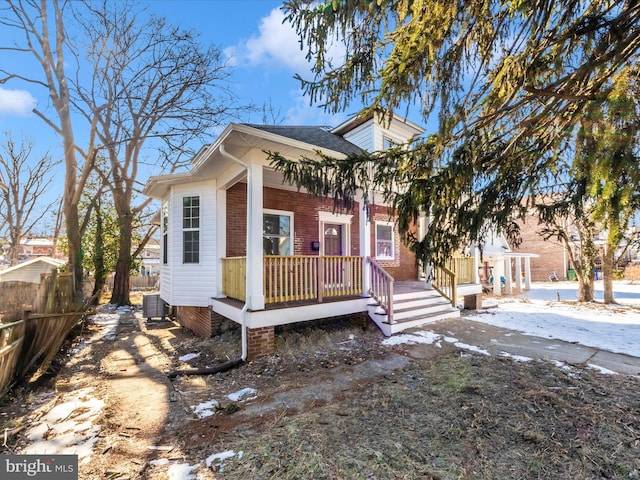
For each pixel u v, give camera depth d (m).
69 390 4.18
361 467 2.45
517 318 8.30
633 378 4.11
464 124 2.97
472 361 4.83
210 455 2.66
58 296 6.11
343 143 8.83
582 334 6.59
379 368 4.68
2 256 25.05
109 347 6.48
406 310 7.27
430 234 3.41
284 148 5.34
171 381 4.48
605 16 2.31
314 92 3.33
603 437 2.79
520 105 2.90
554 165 3.38
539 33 2.44
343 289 6.46
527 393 3.66
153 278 22.91
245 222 7.47
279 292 5.69
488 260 18.31
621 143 1.90
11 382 4.10
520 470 2.40
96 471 2.48
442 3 2.38
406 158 3.36
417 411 3.33
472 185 3.28
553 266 24.45
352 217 9.70
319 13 3.07
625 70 2.33
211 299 6.79
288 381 4.29
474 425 3.03
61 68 11.80
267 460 2.55
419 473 2.38
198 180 7.21
